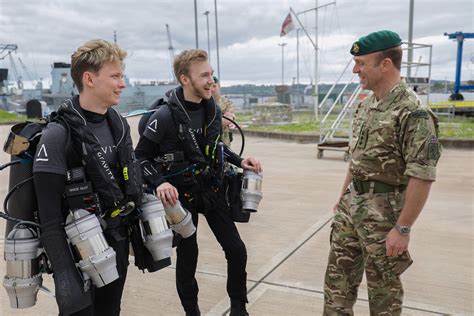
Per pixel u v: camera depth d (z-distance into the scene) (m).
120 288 1.87
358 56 1.93
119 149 1.78
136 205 1.85
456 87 19.00
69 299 1.51
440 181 6.79
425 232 4.36
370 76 1.92
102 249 1.60
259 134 15.74
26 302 1.62
